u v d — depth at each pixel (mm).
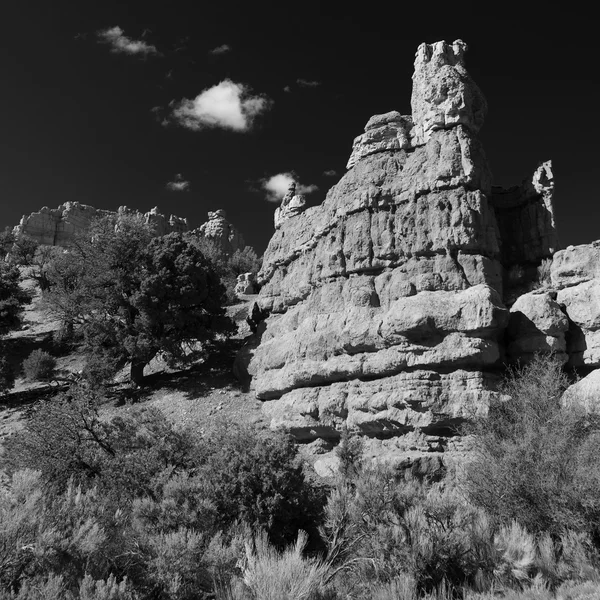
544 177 27281
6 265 52531
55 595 9555
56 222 125500
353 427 22875
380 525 13586
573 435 15703
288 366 27188
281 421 25516
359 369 23594
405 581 11586
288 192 39156
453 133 25062
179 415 29719
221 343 40781
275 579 10578
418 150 26359
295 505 17219
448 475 18688
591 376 19562
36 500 12391
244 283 59562
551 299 21672
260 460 17938
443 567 12844
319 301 28266
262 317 35250
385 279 25172
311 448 24578
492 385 20516
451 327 21234
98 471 20156
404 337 22266
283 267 34188
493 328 20609
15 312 47906
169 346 35031
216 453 18750
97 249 40031
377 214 26422
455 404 20203
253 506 16578
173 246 38188
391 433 21750
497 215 28141
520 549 12914
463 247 23625
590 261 22516
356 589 12312
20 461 20500
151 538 13023
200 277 37031
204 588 12094
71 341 46250
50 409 21953
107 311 38125
